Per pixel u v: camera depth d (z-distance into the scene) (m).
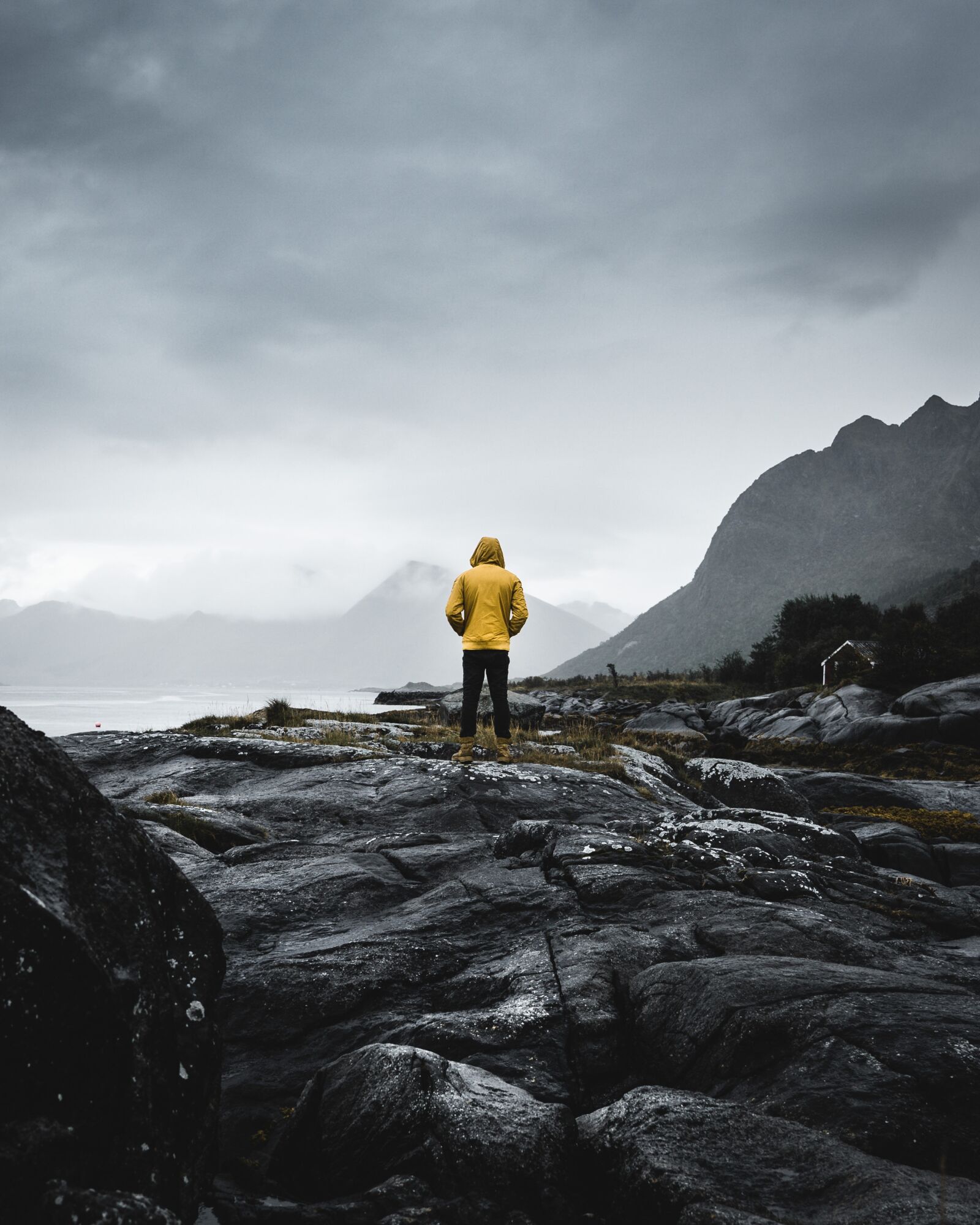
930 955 3.80
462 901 4.51
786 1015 2.64
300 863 5.50
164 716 90.19
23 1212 1.47
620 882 4.50
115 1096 1.77
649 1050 2.86
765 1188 1.87
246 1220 2.08
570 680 59.34
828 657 40.91
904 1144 2.05
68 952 1.75
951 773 19.70
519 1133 2.22
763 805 10.68
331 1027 3.27
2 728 2.07
